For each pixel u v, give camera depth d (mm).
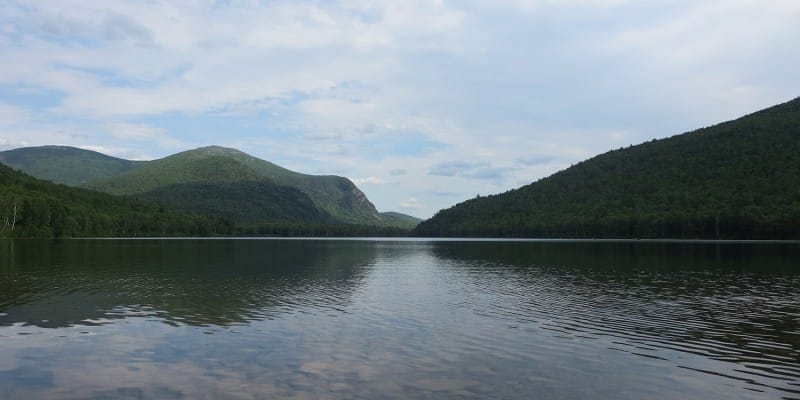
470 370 23484
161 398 19609
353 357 25375
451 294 47156
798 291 48531
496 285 54188
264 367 23562
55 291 46938
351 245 176500
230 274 63500
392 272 69125
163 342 27922
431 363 24516
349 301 42625
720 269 69750
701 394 20766
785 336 30250
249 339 28750
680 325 33375
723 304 41375
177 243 165375
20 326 31766
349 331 31109
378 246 168125
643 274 64500
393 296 45781
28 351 25969
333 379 22000
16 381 21484
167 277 59219
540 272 68625
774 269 69250
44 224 172375
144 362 24219
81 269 67250
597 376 22828
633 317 35938
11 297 43219
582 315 36750
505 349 27156
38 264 73500
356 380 21906
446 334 30531
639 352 26719
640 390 21125
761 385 21781
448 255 111312
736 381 22281
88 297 43469
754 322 34219
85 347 26828
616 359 25422
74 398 19625
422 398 19906
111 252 104375
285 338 29094
